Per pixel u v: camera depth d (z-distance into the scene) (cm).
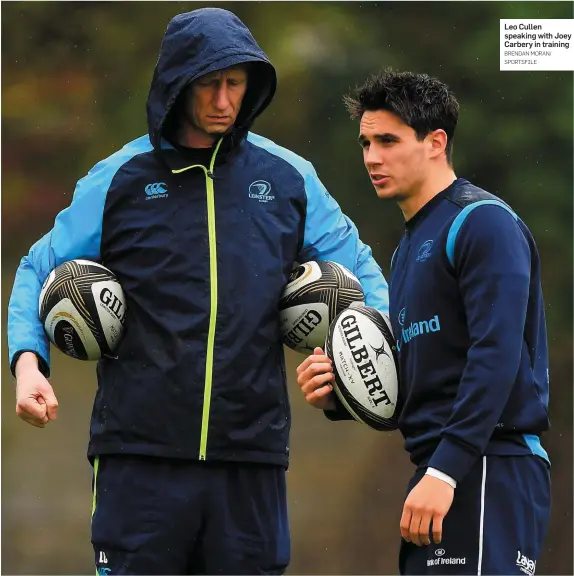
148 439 1725
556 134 4912
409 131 1585
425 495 1480
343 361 1670
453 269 1543
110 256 1795
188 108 1788
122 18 5575
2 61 5609
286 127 5256
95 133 5609
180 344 1728
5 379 5200
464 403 1480
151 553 1727
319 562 4134
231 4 5412
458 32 5106
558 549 4134
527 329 1568
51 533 4191
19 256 5759
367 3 5241
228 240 1766
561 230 4925
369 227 5169
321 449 4750
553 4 5003
